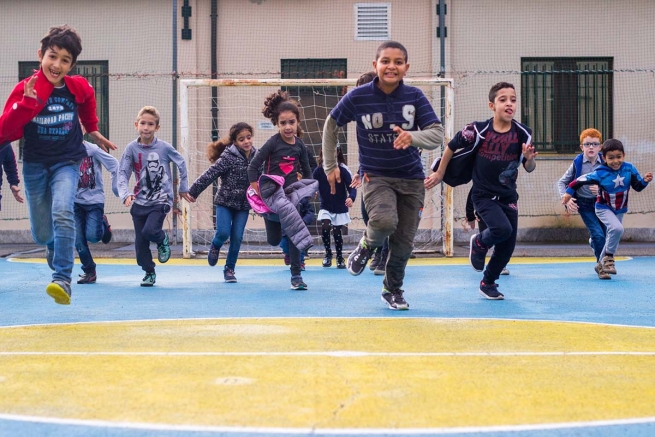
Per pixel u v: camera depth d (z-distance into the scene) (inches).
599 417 136.7
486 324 235.6
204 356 185.8
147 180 339.9
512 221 287.3
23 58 613.9
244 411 139.0
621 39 609.0
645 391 154.6
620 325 235.8
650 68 609.9
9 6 614.2
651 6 609.3
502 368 173.5
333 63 610.5
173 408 141.4
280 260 492.7
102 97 613.0
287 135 319.9
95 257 505.4
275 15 605.6
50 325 235.5
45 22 613.6
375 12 605.0
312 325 233.0
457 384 158.2
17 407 143.2
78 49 223.8
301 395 149.3
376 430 128.0
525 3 606.5
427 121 239.5
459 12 605.3
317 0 605.3
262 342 204.5
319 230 586.9
